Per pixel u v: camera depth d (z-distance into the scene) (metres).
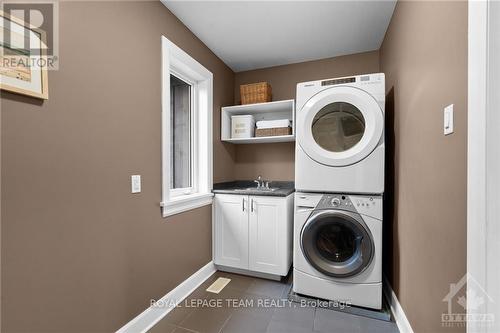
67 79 1.12
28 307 1.00
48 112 1.05
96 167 1.26
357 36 2.26
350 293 1.77
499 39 0.73
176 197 2.05
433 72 1.15
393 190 1.87
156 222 1.69
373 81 1.71
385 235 2.11
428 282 1.21
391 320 1.66
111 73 1.35
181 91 2.37
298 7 1.85
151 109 1.65
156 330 1.56
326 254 1.90
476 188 0.79
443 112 1.06
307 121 1.84
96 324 1.27
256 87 2.63
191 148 2.40
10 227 0.94
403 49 1.61
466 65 0.87
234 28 2.12
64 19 1.11
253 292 2.02
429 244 1.20
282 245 2.14
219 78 2.69
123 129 1.43
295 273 1.93
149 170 1.63
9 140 0.93
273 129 2.55
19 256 0.96
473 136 0.80
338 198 1.78
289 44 2.41
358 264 1.73
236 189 2.54
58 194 1.09
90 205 1.24
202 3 1.79
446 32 1.03
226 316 1.70
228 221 2.35
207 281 2.22
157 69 1.71
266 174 2.90
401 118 1.66
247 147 2.99
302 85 1.88
